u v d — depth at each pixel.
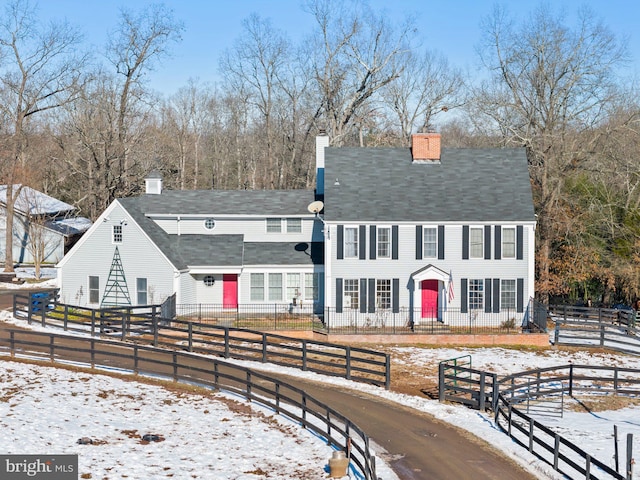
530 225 42.78
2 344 33.94
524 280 42.84
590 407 30.42
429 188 44.62
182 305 44.00
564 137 51.72
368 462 19.53
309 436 24.41
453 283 42.78
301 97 78.31
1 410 25.69
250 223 48.56
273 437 24.30
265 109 77.50
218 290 46.84
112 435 23.98
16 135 62.75
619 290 55.34
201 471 20.88
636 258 50.62
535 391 32.28
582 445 24.64
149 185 49.62
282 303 46.31
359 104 70.69
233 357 34.91
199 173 93.00
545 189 51.31
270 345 35.72
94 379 30.77
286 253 47.06
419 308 42.75
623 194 53.28
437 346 39.56
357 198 43.66
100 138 64.94
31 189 66.06
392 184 44.75
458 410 27.94
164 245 45.12
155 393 29.28
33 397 27.64
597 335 43.16
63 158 75.75
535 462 21.97
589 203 53.78
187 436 24.23
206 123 97.00
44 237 66.25
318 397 29.41
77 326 40.59
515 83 53.12
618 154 53.09
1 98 67.50
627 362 37.97
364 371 31.64
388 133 76.12
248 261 46.09
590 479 19.86
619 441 25.16
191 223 48.31
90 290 44.97
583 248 51.50
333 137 70.25
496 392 27.23
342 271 42.75
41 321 41.19
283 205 48.94
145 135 70.00
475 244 42.88
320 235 48.38
